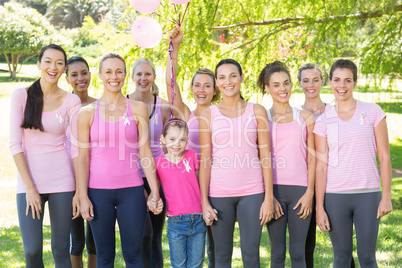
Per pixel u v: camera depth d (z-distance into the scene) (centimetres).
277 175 348
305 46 709
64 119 334
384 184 333
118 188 324
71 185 332
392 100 661
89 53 3250
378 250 507
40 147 327
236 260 490
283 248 350
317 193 343
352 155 332
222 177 337
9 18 2855
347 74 337
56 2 4712
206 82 396
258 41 785
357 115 338
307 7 727
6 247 547
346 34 679
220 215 337
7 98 2297
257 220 333
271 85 351
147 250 375
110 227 326
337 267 336
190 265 349
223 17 780
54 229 327
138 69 399
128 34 781
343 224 333
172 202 344
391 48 644
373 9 666
